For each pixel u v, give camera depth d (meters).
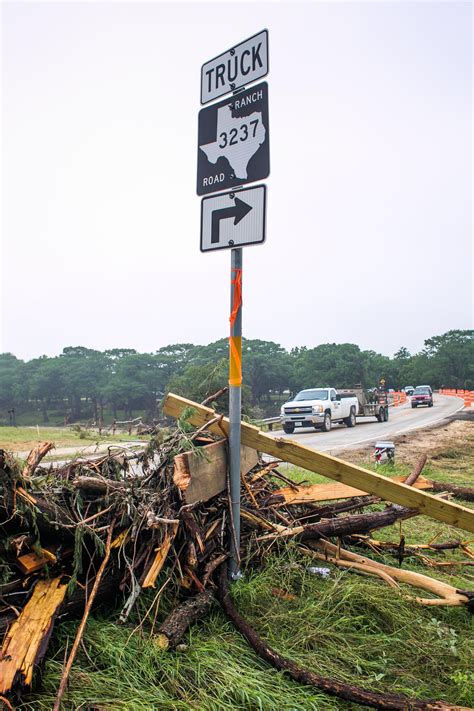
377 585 4.14
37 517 3.15
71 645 3.00
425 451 14.77
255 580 3.89
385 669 3.23
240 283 4.17
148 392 119.31
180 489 3.65
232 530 3.97
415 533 6.11
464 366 144.00
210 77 4.48
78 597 3.19
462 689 3.05
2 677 2.51
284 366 126.81
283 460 4.27
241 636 3.37
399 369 157.00
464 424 26.22
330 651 3.32
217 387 5.53
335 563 4.48
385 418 32.66
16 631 2.78
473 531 4.07
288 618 3.57
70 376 132.50
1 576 3.04
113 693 2.72
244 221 4.12
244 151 4.18
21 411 141.75
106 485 3.64
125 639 3.09
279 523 4.79
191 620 3.30
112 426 15.88
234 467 4.06
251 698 2.79
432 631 3.64
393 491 4.12
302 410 23.62
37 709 2.57
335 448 15.16
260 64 4.14
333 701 2.92
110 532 3.42
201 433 4.53
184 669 2.98
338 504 5.12
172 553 3.73
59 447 14.62
